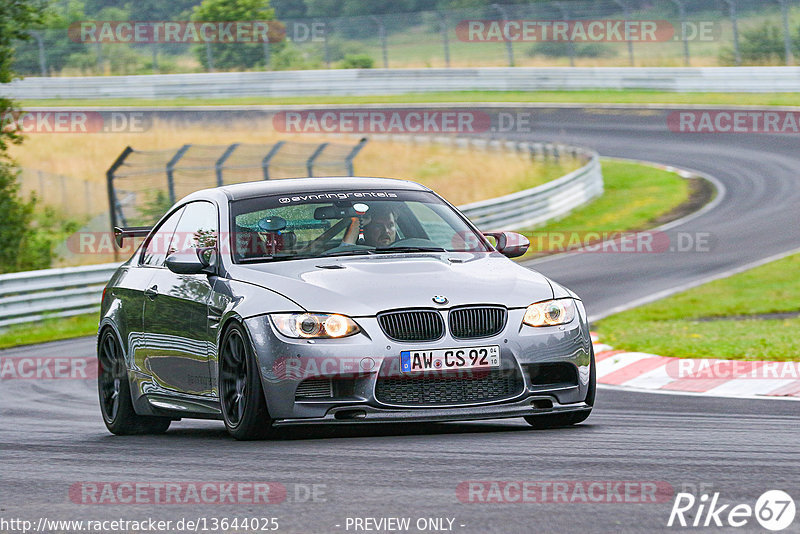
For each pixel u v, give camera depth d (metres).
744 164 91.31
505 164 95.75
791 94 113.31
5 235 74.19
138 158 97.31
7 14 74.75
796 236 64.25
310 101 127.94
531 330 18.62
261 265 19.98
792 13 124.19
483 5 194.88
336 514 12.41
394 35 144.00
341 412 18.03
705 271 56.03
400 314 18.16
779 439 17.67
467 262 20.28
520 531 11.34
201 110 122.88
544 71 126.38
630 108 117.06
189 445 19.08
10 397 31.73
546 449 16.64
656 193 83.25
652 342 35.59
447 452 16.44
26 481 15.85
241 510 12.87
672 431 19.03
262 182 22.59
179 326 20.88
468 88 127.69
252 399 18.22
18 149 102.38
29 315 53.25
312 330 18.00
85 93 131.62
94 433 23.36
